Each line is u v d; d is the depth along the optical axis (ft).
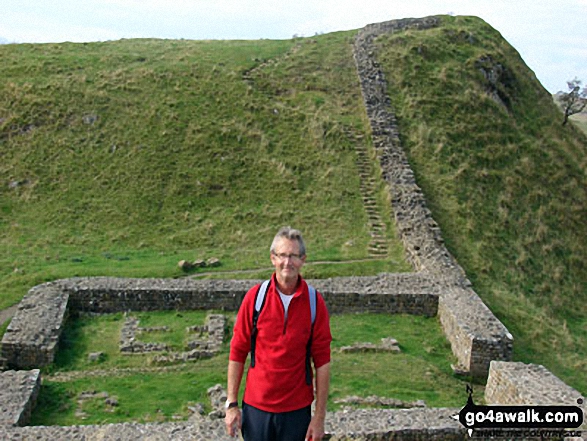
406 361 50.16
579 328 68.49
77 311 59.06
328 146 91.71
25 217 81.87
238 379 21.81
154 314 58.85
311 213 80.94
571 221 88.94
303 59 115.34
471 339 48.67
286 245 20.90
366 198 82.64
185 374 47.34
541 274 76.28
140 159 90.02
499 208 84.07
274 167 88.79
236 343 21.71
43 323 52.06
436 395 44.98
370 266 69.21
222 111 98.68
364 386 45.21
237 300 59.82
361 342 52.90
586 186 98.63
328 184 85.46
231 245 76.13
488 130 98.37
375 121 95.61
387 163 87.25
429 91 103.96
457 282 62.75
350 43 121.90
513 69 120.26
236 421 21.44
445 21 130.21
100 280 62.03
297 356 21.31
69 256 73.26
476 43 122.11
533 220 85.25
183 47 124.47
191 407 41.45
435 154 90.89
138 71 108.68
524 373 41.93
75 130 95.25
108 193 85.46
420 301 59.52
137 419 40.16
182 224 80.38
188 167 88.84
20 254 73.10
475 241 76.33
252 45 126.00
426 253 69.00
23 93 101.55
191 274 68.28
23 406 38.32
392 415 36.04
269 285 21.48
